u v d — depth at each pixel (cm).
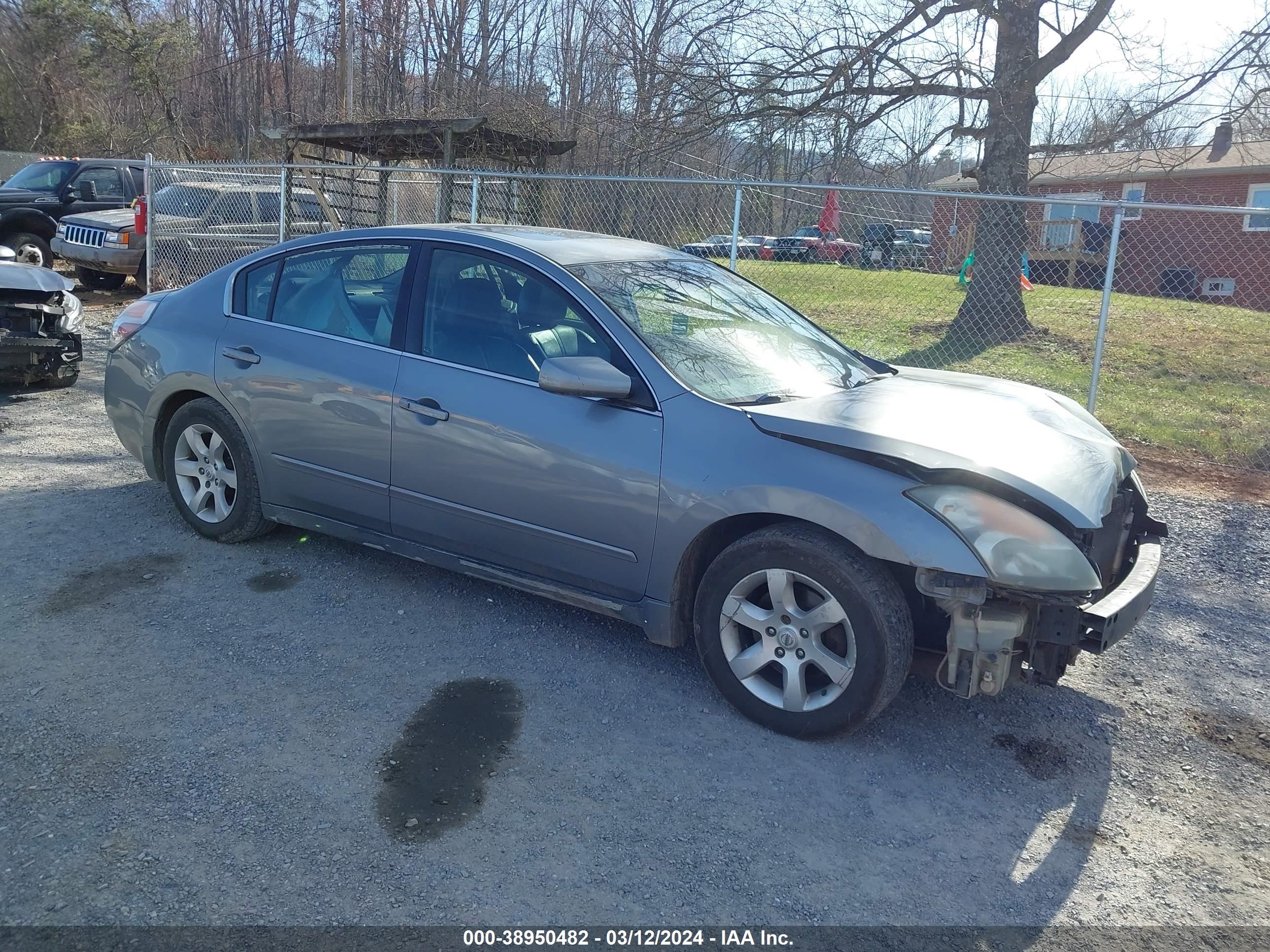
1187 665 438
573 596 397
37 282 779
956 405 399
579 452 379
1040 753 358
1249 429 866
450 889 267
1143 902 281
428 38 2867
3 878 259
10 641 391
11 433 693
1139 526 418
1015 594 320
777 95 1240
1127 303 1595
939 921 268
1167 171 1169
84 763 313
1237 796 338
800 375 420
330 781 312
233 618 425
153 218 1315
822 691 348
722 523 364
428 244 438
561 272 405
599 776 325
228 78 3934
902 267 1348
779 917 265
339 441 442
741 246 1307
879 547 322
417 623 430
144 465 530
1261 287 2173
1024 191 1232
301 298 469
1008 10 1179
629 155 1402
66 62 3456
